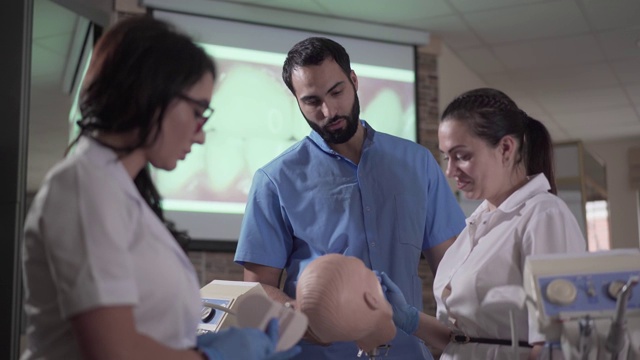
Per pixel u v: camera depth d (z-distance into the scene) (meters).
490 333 1.57
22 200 2.76
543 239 1.51
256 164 5.34
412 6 5.47
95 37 3.37
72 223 1.03
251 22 5.45
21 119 2.76
